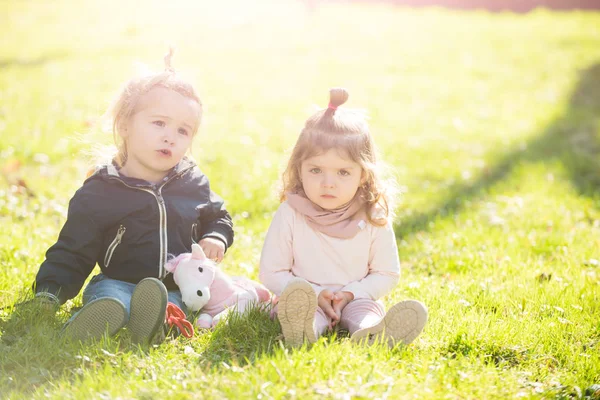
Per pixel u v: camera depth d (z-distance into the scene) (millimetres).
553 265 4465
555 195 6348
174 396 2383
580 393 2680
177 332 3051
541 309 3561
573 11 22344
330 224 3205
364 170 3188
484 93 11922
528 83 12680
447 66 14078
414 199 6348
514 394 2588
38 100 9828
